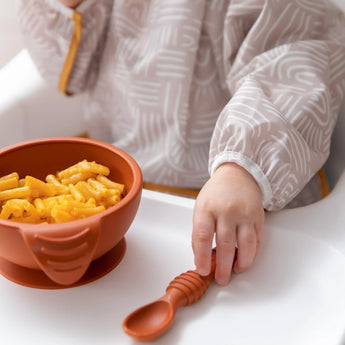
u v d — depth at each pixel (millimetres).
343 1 751
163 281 464
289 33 656
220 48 725
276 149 519
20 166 508
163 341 400
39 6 784
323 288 457
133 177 470
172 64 721
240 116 537
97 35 789
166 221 540
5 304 436
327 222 524
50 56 807
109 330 412
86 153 518
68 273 401
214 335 406
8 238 406
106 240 430
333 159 759
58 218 429
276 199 518
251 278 468
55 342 400
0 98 788
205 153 756
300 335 407
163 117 743
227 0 715
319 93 585
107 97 823
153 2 738
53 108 847
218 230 461
